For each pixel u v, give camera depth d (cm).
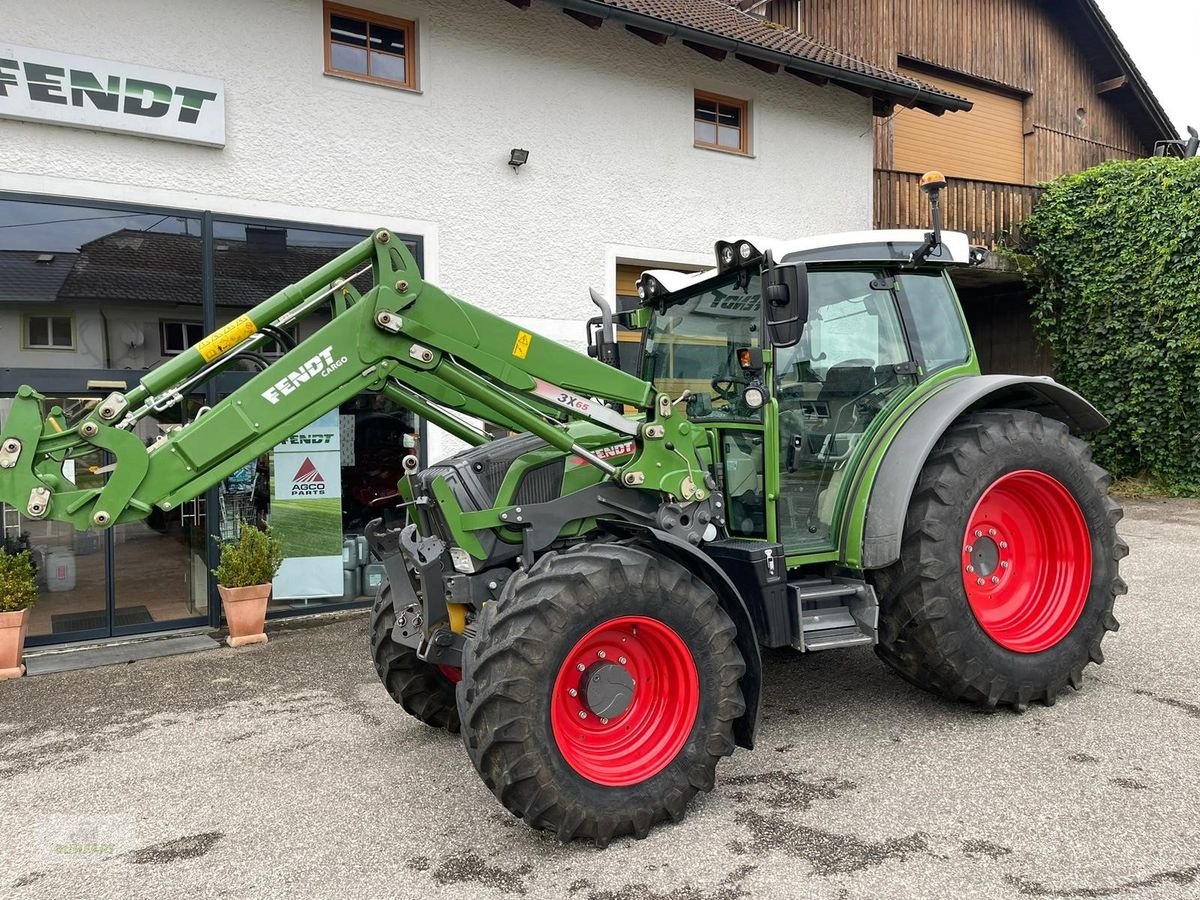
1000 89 1384
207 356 292
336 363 299
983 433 383
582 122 770
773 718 395
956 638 366
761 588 339
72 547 590
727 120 891
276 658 549
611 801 283
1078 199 1162
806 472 379
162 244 598
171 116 586
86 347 578
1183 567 684
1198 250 1042
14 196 550
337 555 668
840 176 952
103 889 271
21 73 540
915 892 248
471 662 287
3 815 329
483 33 714
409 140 684
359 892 263
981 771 328
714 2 1081
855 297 395
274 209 631
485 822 308
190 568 629
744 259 357
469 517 325
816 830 288
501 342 317
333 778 353
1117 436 1159
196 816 322
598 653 301
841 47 1210
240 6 613
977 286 1285
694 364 412
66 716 446
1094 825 282
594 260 780
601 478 347
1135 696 402
